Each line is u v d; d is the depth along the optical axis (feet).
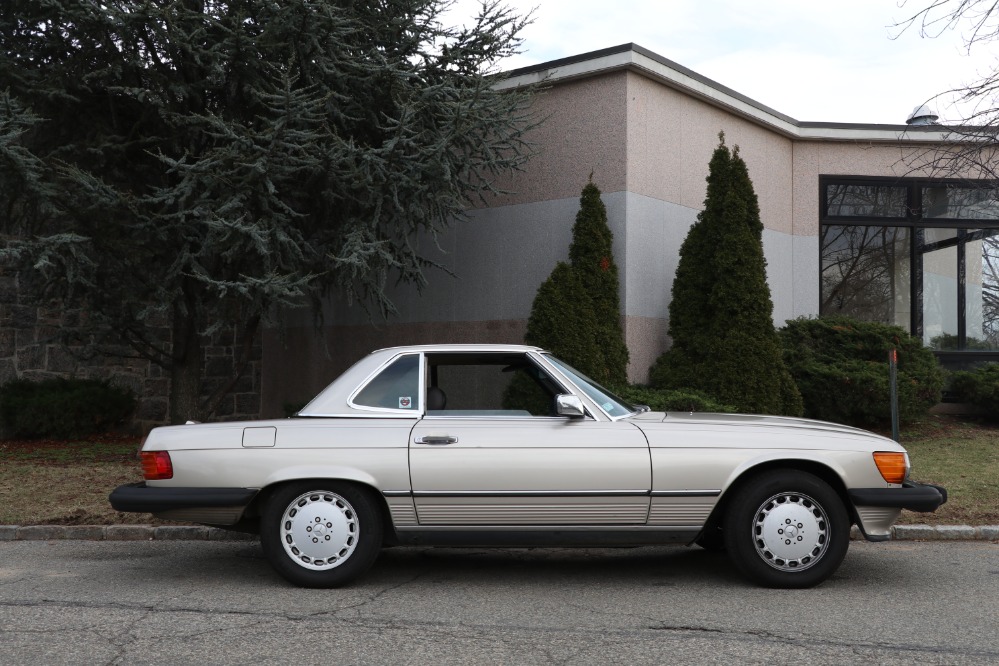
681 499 19.89
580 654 15.24
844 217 54.39
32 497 30.45
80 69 36.60
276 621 17.44
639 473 19.84
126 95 37.73
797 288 53.67
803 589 20.01
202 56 35.55
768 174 52.21
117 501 20.21
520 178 46.24
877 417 43.11
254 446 20.20
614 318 41.29
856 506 20.08
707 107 47.88
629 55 42.24
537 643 15.89
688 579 21.22
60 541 26.53
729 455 19.95
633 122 43.19
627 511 19.97
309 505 20.24
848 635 16.37
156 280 37.81
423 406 20.79
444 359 21.38
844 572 21.80
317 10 35.60
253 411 58.49
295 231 36.19
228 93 38.40
